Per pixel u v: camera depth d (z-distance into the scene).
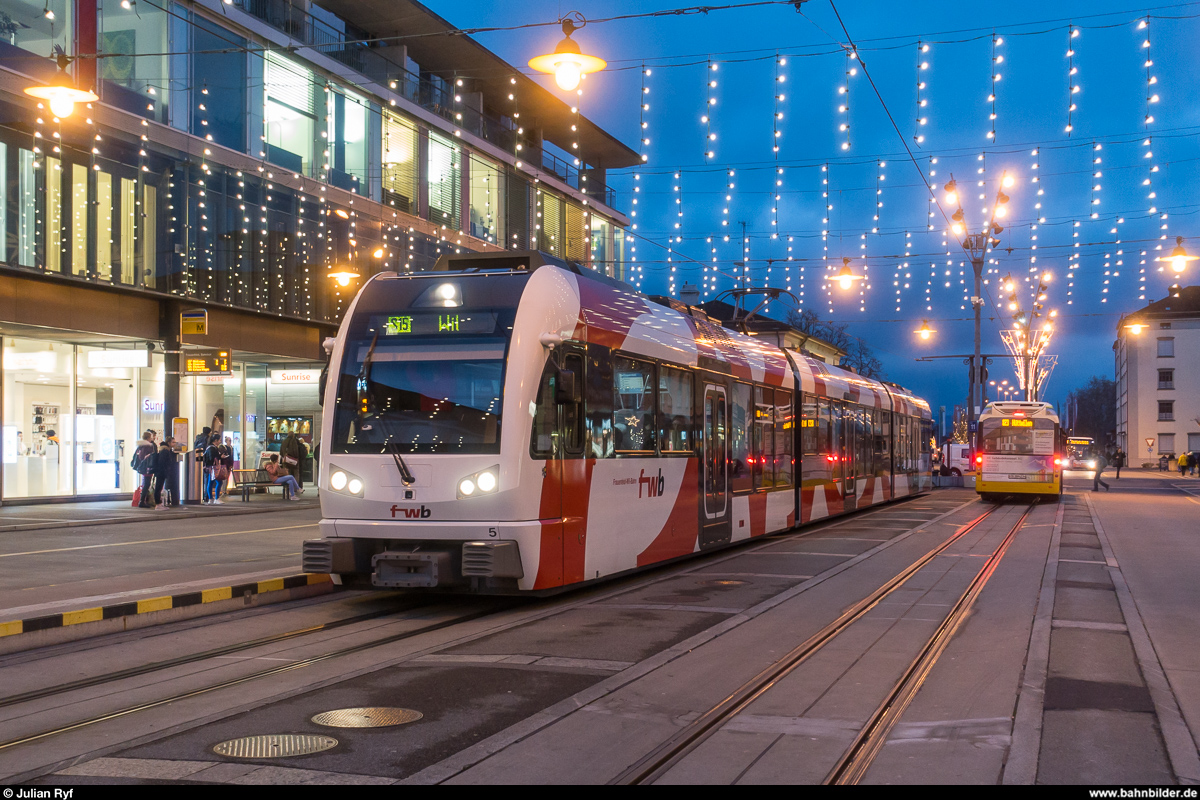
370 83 30.91
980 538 18.86
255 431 31.28
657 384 13.02
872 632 9.28
